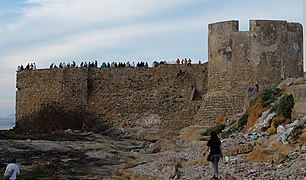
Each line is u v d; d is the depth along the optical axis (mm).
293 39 39094
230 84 38594
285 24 38719
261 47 38094
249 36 38281
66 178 20859
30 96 48812
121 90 45344
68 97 46281
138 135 40562
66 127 46125
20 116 49594
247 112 32031
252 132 27516
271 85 35844
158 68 44719
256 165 19562
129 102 44969
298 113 25656
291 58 38844
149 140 38219
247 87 38062
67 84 46375
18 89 49812
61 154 29062
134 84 45125
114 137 40562
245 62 38219
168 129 43375
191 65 44031
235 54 38500
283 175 17047
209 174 19500
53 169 23203
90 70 46219
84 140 36719
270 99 30266
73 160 26688
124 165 24859
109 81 45719
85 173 22312
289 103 26453
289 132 22469
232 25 38719
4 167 22359
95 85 46094
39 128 47344
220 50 39094
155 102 44312
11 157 26922
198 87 43750
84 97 45969
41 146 31828
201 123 39438
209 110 39219
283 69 38375
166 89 44281
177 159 25109
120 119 45000
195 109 42844
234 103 38062
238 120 32969
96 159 27297
